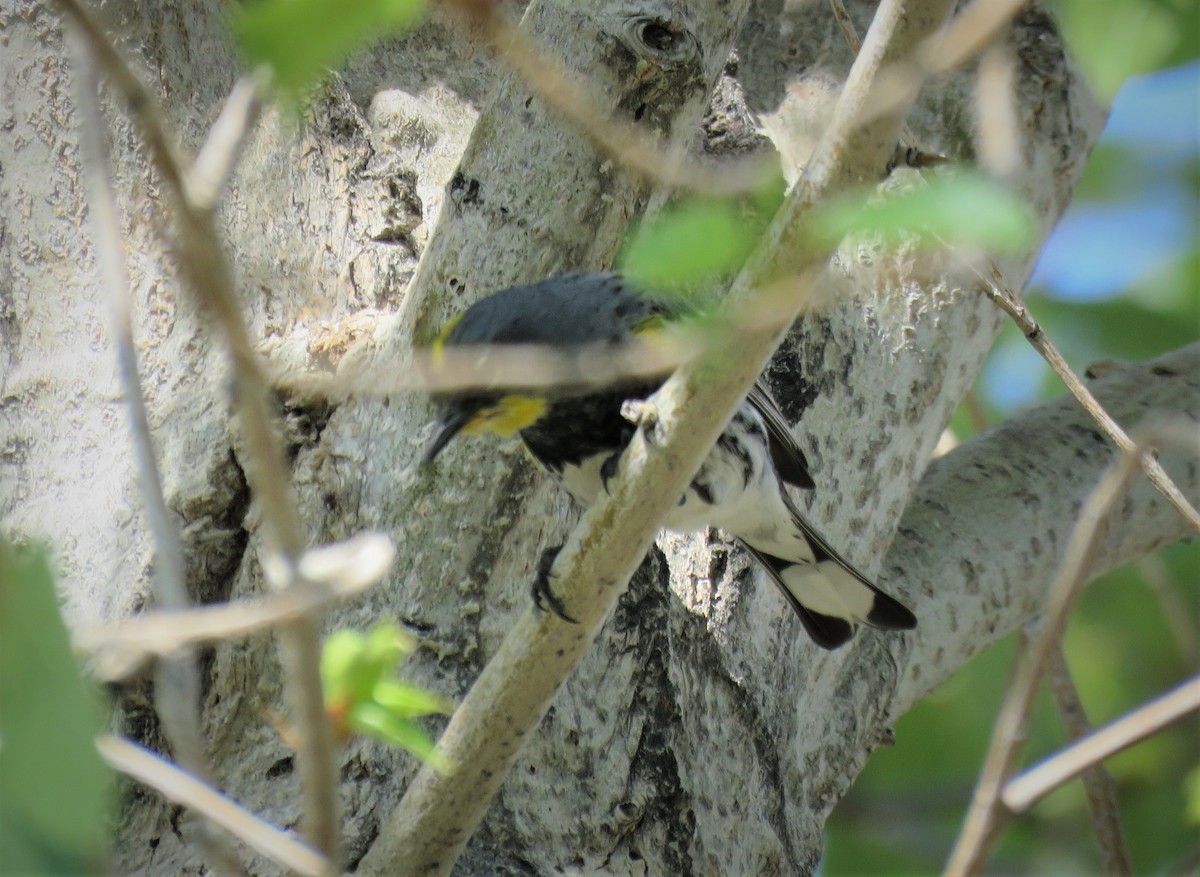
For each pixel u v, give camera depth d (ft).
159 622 12.24
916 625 29.58
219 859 13.74
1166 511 35.50
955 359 33.19
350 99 31.24
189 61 29.55
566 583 19.74
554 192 25.17
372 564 12.23
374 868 21.11
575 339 24.12
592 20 24.79
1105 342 48.42
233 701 25.04
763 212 20.40
